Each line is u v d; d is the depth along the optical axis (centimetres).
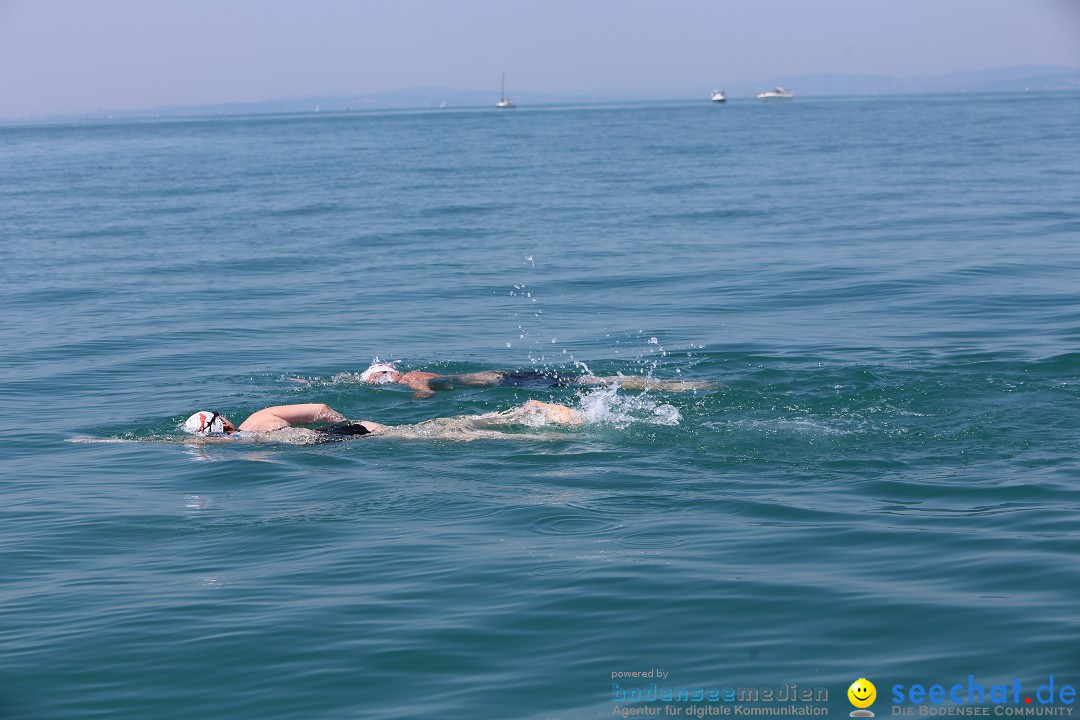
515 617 610
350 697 526
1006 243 2244
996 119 9600
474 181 4409
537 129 10938
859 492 824
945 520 750
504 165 5375
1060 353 1259
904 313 1572
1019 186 3475
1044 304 1592
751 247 2316
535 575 671
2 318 1720
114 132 14612
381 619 614
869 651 554
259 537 769
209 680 547
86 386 1277
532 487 862
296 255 2402
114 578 698
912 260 2058
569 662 555
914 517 759
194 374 1323
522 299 1806
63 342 1522
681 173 4506
